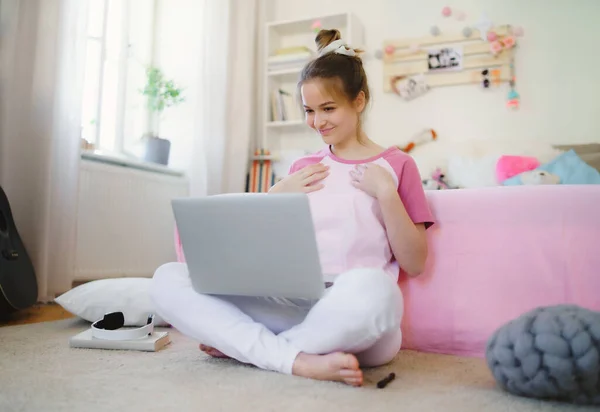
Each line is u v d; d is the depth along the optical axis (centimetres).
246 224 92
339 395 83
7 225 180
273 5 364
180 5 314
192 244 99
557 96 295
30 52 199
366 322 89
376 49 333
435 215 126
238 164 318
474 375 100
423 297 124
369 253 112
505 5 306
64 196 206
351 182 117
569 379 78
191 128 310
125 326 160
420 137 312
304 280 92
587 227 113
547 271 115
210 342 104
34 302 183
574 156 253
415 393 86
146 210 271
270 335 100
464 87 311
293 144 349
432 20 321
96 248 235
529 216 118
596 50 289
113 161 249
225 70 306
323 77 117
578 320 80
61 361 108
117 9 286
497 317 117
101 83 263
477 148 289
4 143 189
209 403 78
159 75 300
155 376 95
